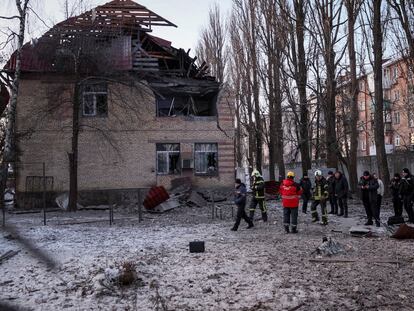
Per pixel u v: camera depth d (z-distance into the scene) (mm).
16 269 8570
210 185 26656
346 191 17047
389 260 8625
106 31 24984
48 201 24922
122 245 11195
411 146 39938
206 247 10680
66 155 25375
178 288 7039
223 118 27094
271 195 27125
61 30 23359
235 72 38156
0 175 19391
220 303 6254
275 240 11578
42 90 24938
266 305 6113
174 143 26641
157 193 20328
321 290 6766
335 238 11727
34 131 24562
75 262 9070
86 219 18016
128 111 25859
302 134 27953
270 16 27406
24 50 24094
